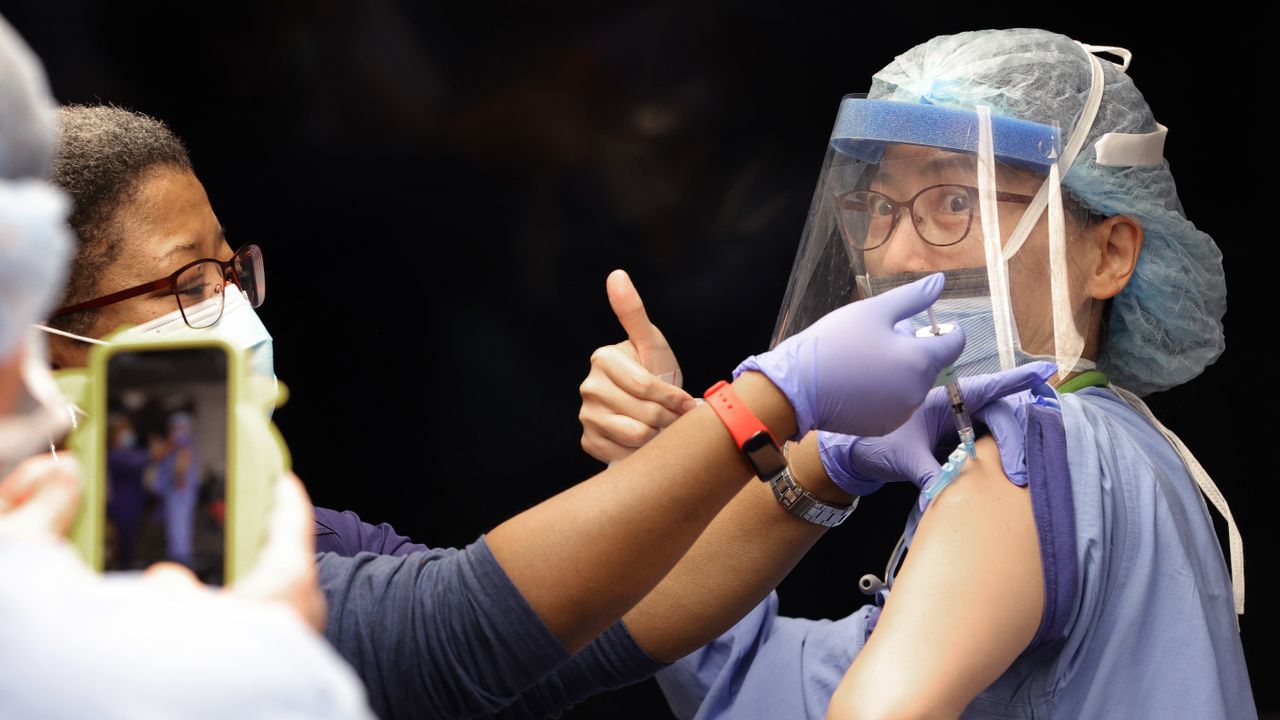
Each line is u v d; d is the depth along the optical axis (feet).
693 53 27.99
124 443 4.26
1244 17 27.17
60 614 3.65
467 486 27.91
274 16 27.17
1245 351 27.07
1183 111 27.76
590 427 9.34
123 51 26.96
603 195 28.12
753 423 6.84
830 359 7.09
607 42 27.86
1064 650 7.74
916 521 9.00
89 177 9.36
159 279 9.59
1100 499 7.88
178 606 3.79
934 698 6.84
